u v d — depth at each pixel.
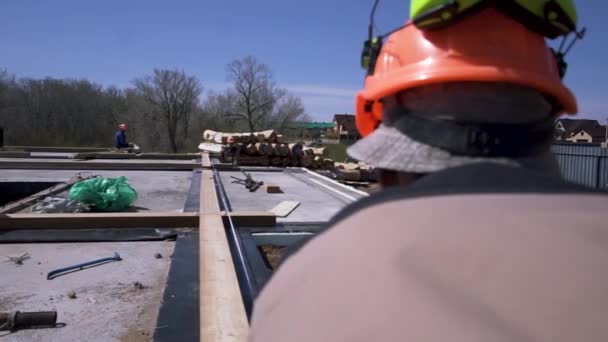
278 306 0.63
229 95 46.44
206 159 14.34
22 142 41.72
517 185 0.63
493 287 0.49
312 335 0.54
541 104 0.80
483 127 0.71
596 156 21.41
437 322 0.46
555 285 0.49
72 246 4.29
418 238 0.56
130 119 45.09
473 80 0.75
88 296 3.12
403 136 0.79
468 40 0.79
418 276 0.51
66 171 10.69
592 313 0.46
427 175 0.71
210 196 6.80
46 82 43.81
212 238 4.15
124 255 4.05
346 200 7.37
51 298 3.08
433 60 0.80
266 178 10.59
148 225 4.87
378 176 0.91
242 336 2.28
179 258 3.76
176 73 44.28
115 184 6.14
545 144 0.76
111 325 2.70
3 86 41.75
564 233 0.54
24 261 3.83
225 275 3.12
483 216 0.57
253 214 5.23
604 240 0.54
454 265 0.52
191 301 2.84
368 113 1.11
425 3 0.81
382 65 0.97
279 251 4.68
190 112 45.69
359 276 0.55
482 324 0.45
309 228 5.24
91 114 45.19
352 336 0.50
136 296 3.13
